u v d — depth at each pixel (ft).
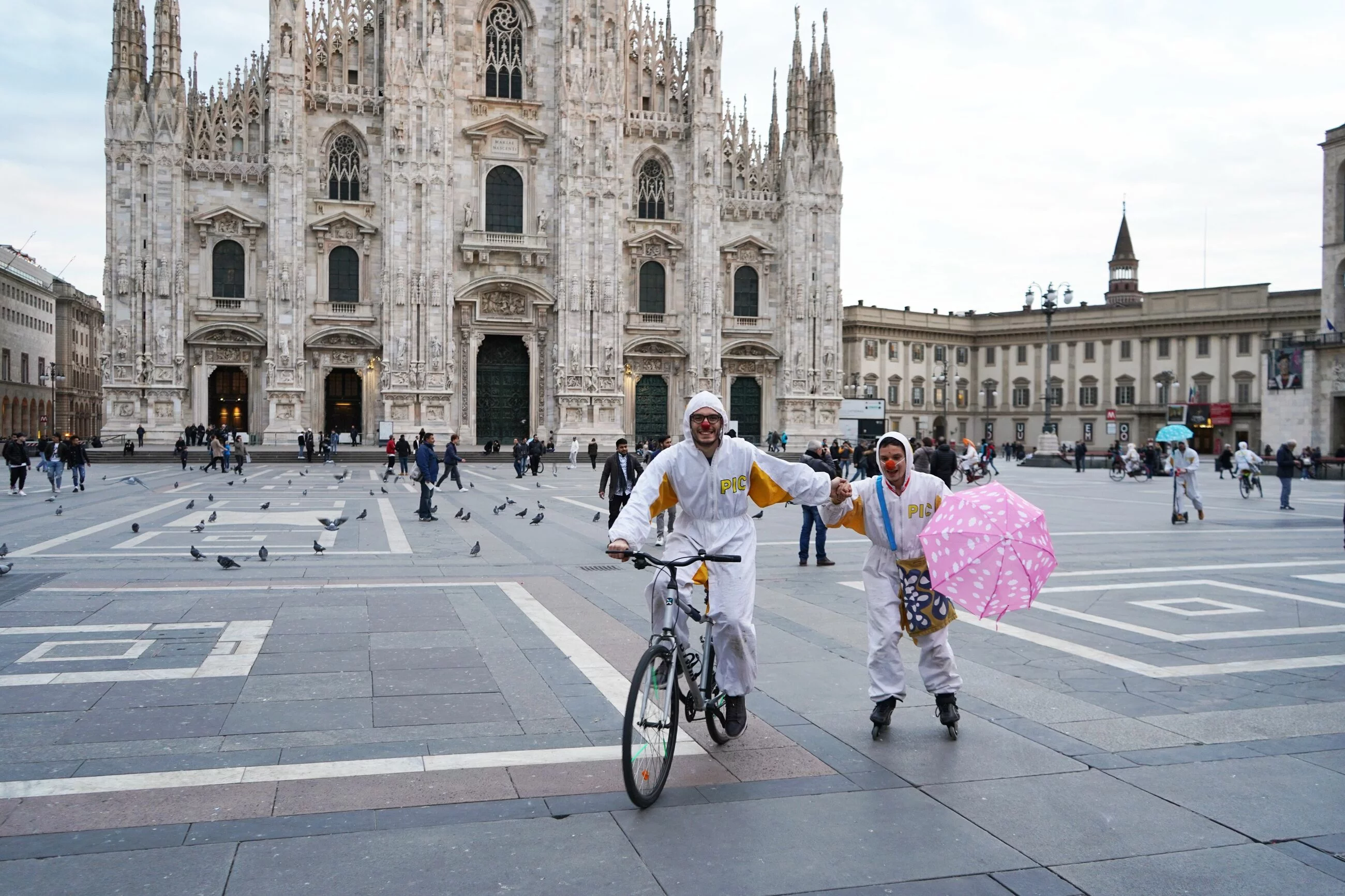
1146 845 18.97
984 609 23.25
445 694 28.32
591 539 68.49
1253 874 17.79
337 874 17.34
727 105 248.32
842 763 23.39
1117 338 349.61
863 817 20.20
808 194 246.27
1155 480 168.14
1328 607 42.93
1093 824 19.93
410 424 217.97
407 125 217.36
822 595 46.52
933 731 25.82
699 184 236.84
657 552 60.49
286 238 211.41
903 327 358.02
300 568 52.21
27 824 19.17
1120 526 80.74
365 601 42.45
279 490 117.70
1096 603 43.75
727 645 24.02
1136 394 346.33
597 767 22.76
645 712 20.72
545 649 33.83
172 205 207.21
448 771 22.33
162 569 50.75
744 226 247.09
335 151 220.43
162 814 19.76
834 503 24.88
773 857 18.37
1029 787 21.84
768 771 22.79
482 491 122.42
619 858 18.22
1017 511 23.85
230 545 61.82
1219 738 25.14
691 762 23.40
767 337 247.50
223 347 212.43
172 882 16.97
